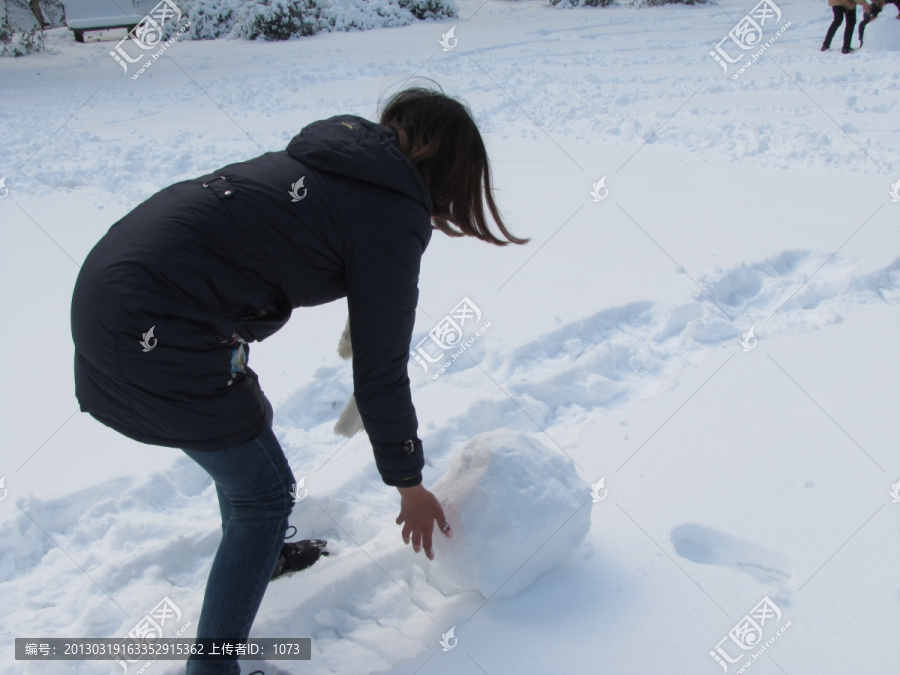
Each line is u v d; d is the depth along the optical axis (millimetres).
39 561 2398
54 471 2721
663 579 2098
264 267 1541
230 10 17141
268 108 8945
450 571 2033
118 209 5668
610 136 6898
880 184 5125
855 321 3461
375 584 2164
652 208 5059
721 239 4414
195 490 2727
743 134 6469
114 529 2391
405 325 1607
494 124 7520
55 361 3570
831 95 7523
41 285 4414
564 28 14164
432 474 2709
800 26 12219
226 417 1582
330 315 3889
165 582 2232
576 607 2021
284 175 1564
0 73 13289
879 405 2828
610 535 2273
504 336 3488
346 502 2494
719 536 2268
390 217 1554
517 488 1996
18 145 7465
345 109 8570
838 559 2127
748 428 2752
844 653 1841
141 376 1501
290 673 1892
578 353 3445
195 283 1493
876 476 2455
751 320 3594
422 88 1731
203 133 7711
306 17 15930
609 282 3994
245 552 1725
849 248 4121
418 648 1937
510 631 1955
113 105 9719
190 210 1517
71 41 17672
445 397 3088
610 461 2625
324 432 2965
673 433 2756
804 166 5652
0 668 1949
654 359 3322
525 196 5473
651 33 12883
